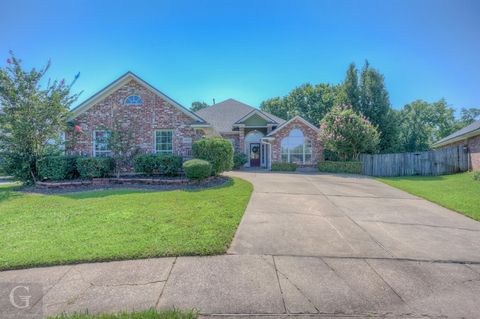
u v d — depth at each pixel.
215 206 7.26
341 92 25.70
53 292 3.16
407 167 17.97
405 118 35.00
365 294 3.21
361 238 5.16
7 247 4.37
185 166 11.05
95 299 3.02
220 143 12.45
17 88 10.55
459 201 8.45
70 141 12.82
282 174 16.73
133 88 14.65
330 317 2.78
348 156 19.47
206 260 4.05
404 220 6.48
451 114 40.62
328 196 9.29
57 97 11.16
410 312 2.88
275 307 2.92
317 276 3.62
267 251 4.43
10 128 10.50
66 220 5.92
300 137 21.31
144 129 14.64
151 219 5.99
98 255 4.05
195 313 2.78
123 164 12.88
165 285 3.33
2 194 9.31
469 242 5.04
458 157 17.41
